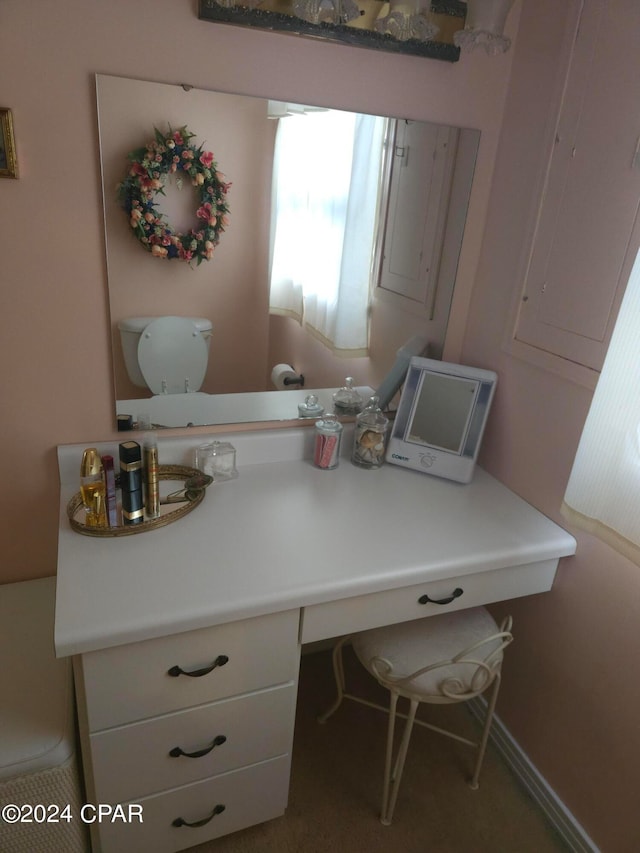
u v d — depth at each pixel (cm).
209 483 137
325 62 127
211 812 127
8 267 120
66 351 130
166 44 115
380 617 123
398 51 129
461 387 154
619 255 115
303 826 143
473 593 131
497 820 148
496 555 125
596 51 118
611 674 128
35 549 146
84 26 109
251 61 122
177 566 112
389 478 154
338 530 128
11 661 125
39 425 135
